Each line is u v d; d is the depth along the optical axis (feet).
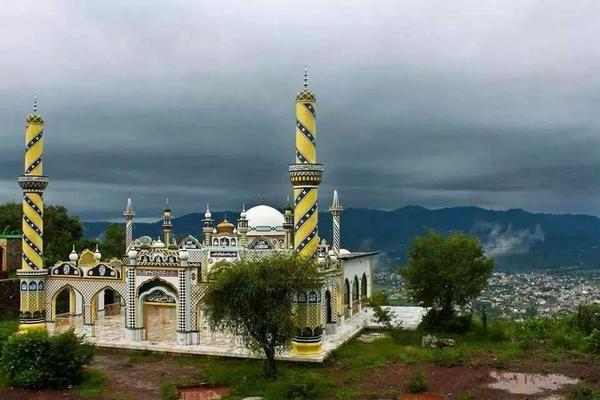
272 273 118.73
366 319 183.21
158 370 128.26
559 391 106.73
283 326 115.75
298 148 137.80
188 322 144.66
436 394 106.11
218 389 115.75
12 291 197.98
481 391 106.83
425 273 173.58
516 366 125.18
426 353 135.44
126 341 149.07
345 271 183.52
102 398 107.76
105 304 197.36
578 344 146.82
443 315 174.50
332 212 199.11
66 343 116.57
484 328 166.61
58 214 272.10
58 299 205.57
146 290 149.69
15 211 280.10
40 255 162.91
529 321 173.68
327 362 131.75
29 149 162.40
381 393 106.42
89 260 182.91
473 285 169.58
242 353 135.85
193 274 145.89
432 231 195.11
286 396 105.70
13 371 115.24
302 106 137.69
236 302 116.06
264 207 219.41
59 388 113.91
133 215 211.82
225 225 207.31
